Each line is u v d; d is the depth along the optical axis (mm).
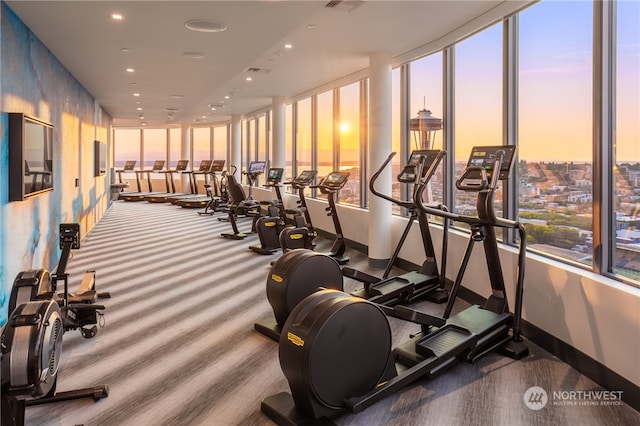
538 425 2635
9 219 4312
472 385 3115
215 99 11492
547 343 3688
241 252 7730
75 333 4016
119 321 4332
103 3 4199
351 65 7391
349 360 2652
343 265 6820
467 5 4594
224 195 14008
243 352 3639
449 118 5656
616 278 3094
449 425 2637
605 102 3178
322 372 2535
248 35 5160
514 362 3482
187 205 15617
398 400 2914
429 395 2980
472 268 4887
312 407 2533
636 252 2957
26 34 4910
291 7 4266
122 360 3473
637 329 2750
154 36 5242
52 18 4633
